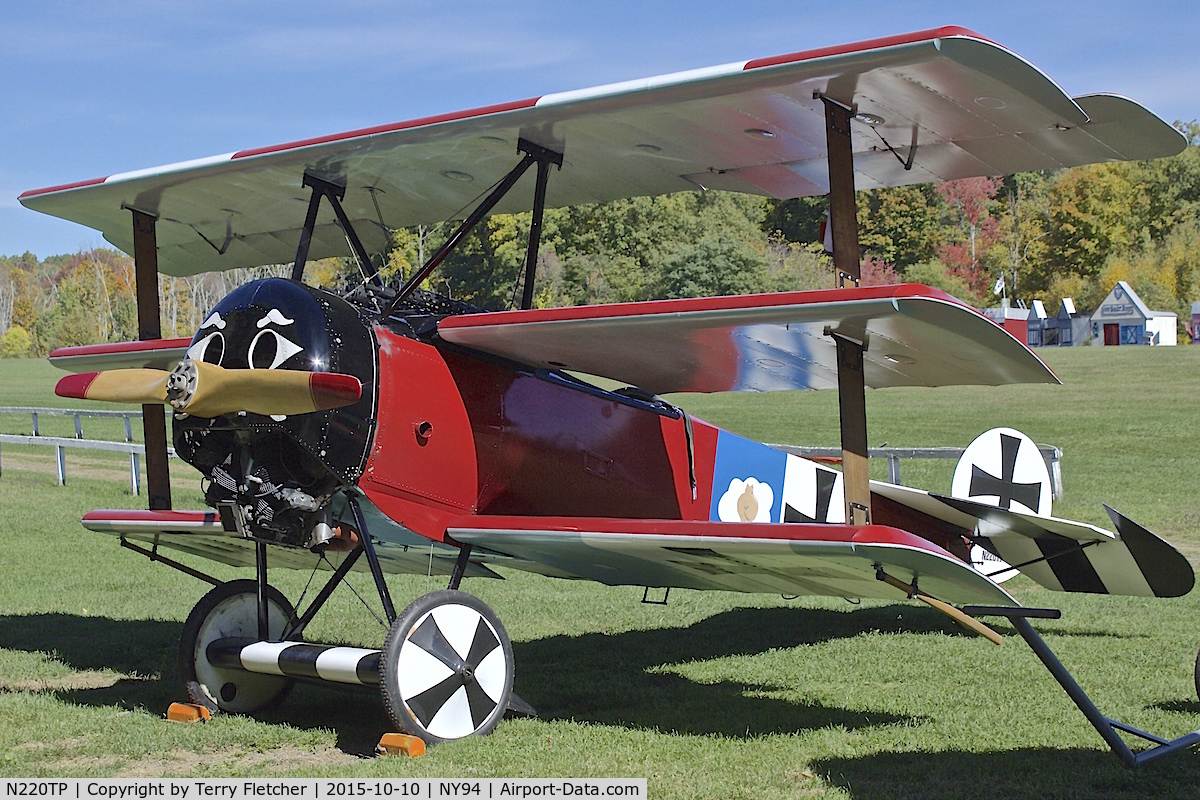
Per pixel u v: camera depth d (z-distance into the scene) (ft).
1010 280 273.95
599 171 22.99
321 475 18.99
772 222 226.79
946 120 18.44
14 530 44.47
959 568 15.94
